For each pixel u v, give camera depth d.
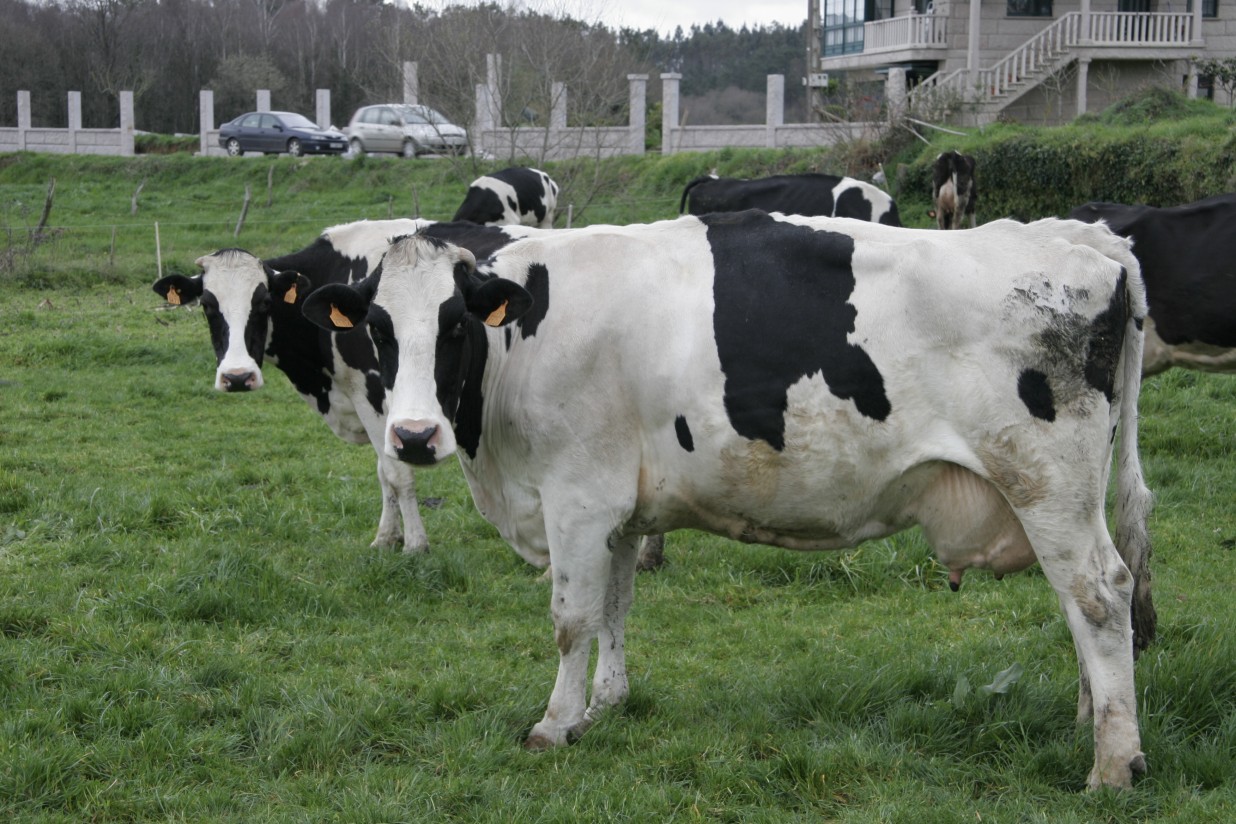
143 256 23.42
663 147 34.09
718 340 4.67
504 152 32.66
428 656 5.98
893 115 27.83
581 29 32.59
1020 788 4.47
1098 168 21.17
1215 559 7.25
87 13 67.31
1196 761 4.51
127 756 4.77
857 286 4.57
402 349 4.64
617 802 4.40
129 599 6.45
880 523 4.82
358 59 67.94
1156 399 10.70
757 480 4.74
